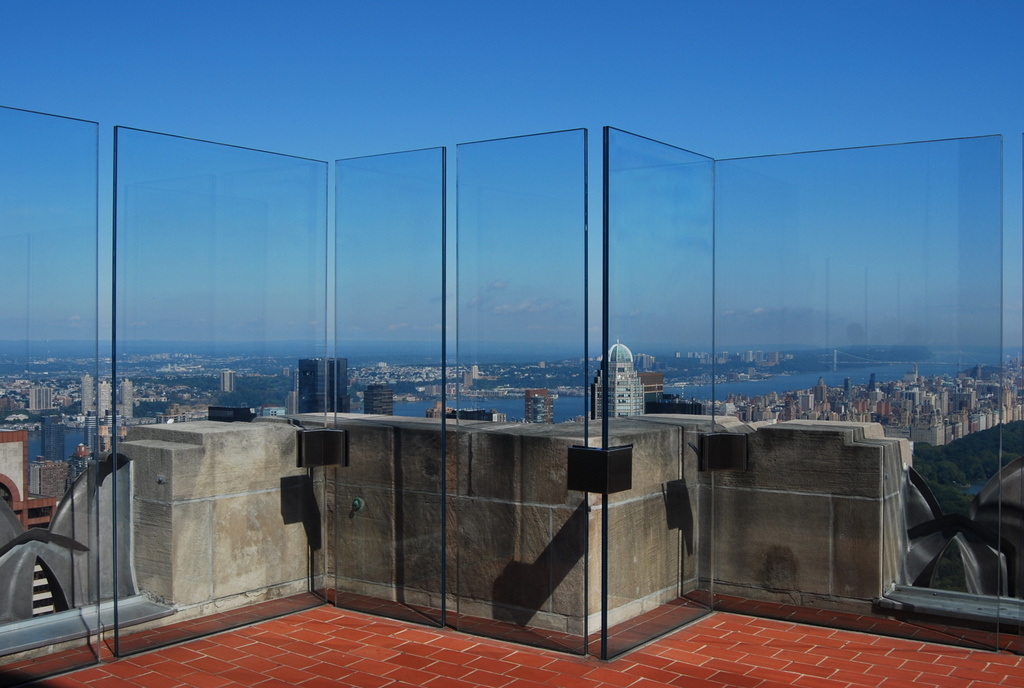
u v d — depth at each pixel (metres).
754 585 5.60
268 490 5.63
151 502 5.01
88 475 4.67
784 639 5.08
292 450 5.77
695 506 5.47
